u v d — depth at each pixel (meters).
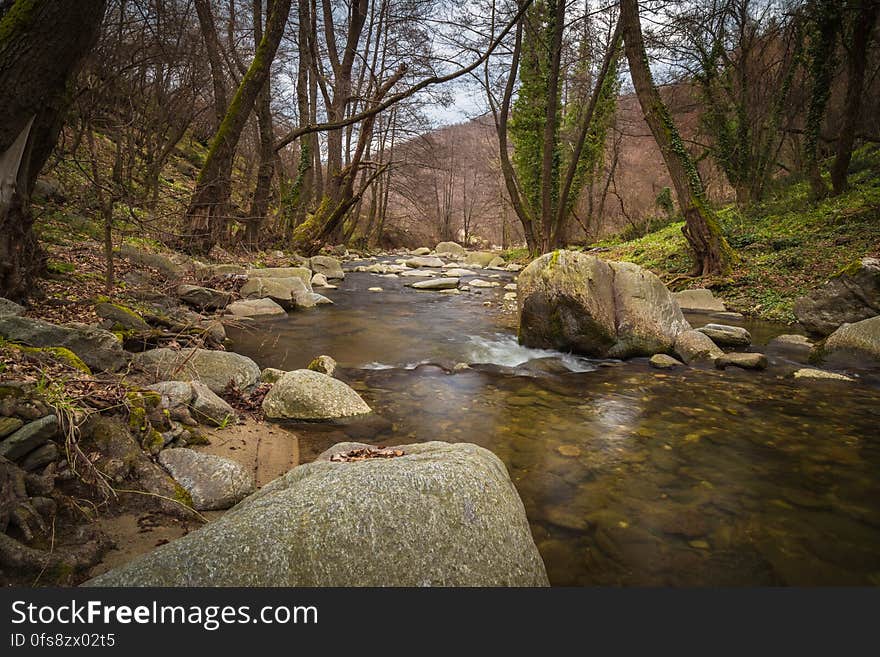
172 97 12.89
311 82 23.62
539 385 5.74
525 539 2.32
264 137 14.91
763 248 12.74
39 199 8.54
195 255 11.74
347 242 28.44
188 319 7.13
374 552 1.99
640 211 31.39
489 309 11.20
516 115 24.34
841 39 14.52
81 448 2.80
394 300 12.18
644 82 12.40
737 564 2.62
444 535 2.10
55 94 4.79
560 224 19.91
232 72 16.17
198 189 11.58
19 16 4.16
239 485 2.98
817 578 2.52
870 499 3.27
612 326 6.91
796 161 18.08
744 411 4.92
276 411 4.39
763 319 9.79
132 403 3.30
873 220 11.70
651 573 2.53
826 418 4.74
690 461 3.80
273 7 11.42
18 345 3.62
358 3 18.06
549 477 3.52
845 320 8.11
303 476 2.47
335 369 6.02
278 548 1.92
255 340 7.41
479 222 50.97
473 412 4.80
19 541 2.18
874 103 16.41
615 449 4.01
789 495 3.31
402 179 34.22
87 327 4.43
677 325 7.28
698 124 18.75
